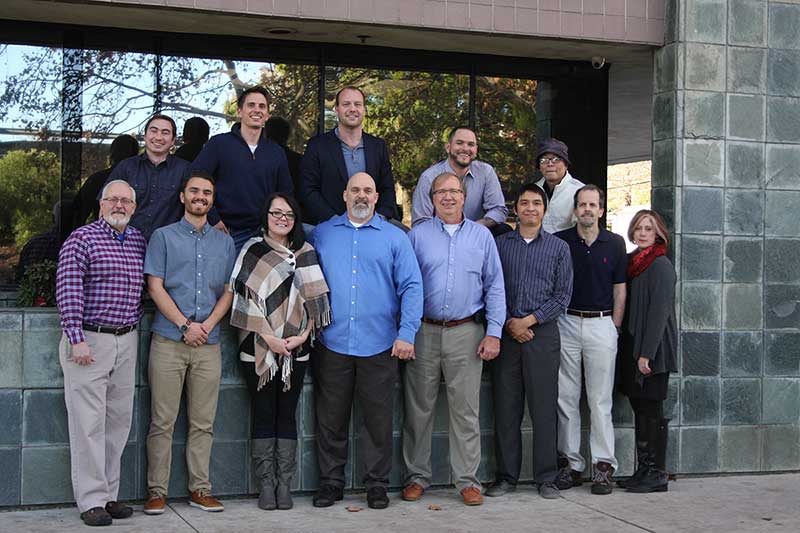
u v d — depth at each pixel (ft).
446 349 24.66
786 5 29.22
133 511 23.34
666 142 28.78
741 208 28.81
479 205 27.14
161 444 23.27
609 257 26.13
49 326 23.39
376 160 26.16
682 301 28.22
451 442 24.94
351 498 25.17
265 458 23.97
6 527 21.79
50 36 28.73
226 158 25.08
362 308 23.98
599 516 23.70
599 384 26.16
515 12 27.94
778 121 29.14
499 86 32.24
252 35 29.68
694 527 22.85
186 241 23.11
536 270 25.17
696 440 28.35
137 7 25.59
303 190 25.98
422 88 31.53
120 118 29.27
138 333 23.73
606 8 28.58
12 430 23.22
